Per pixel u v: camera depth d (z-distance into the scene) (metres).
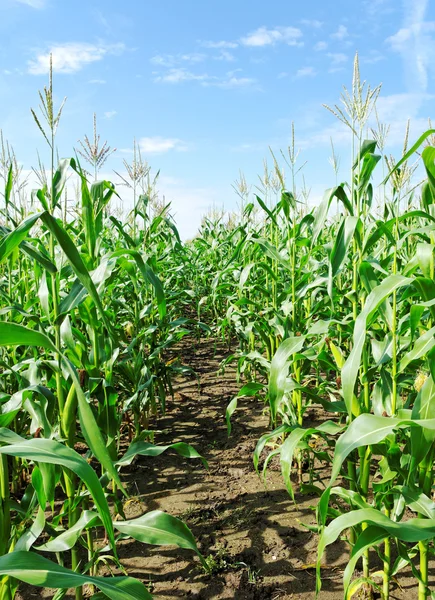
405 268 2.35
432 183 1.94
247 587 2.59
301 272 4.42
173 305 7.26
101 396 2.68
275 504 3.38
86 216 2.98
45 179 2.96
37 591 2.60
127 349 3.92
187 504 3.40
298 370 3.61
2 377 3.42
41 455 1.28
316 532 2.79
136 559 2.85
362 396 2.63
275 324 4.16
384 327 3.38
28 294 3.89
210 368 6.72
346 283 4.77
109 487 3.63
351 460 2.58
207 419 4.95
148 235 5.34
